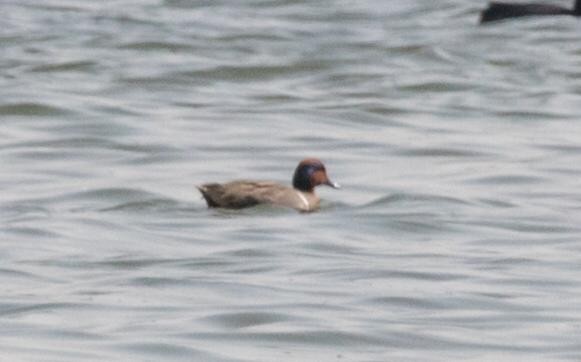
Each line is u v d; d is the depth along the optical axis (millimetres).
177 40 39594
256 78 35750
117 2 45750
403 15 44438
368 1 46531
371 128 30297
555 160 27688
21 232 22281
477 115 31531
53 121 30594
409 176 26484
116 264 20625
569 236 22516
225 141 28969
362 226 22891
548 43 40281
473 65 37094
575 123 30859
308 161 23953
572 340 17422
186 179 26266
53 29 41125
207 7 45281
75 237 22047
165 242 21828
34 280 19828
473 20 43812
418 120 31000
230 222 23016
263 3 45938
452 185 25844
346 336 17484
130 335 17406
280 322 17922
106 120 30578
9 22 42062
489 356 16938
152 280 19750
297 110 31859
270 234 22297
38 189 25359
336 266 20562
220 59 37250
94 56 37562
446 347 17219
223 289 19312
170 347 17078
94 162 27391
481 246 21859
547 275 20156
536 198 25062
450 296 19047
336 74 35844
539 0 49531
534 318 18203
